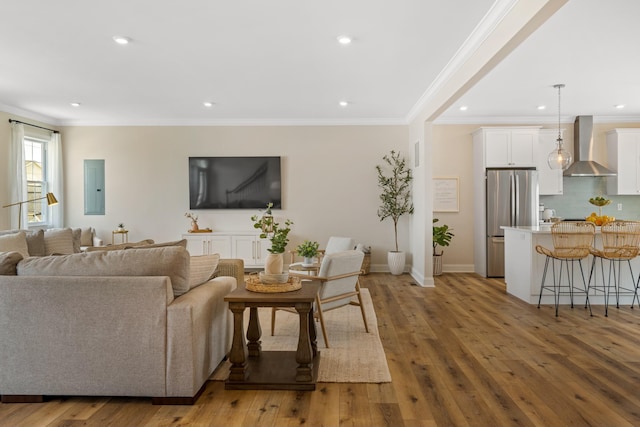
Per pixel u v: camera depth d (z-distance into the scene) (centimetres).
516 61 426
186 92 532
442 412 225
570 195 707
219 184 701
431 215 585
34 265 240
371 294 538
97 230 706
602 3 302
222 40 364
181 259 243
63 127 698
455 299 507
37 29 338
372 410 228
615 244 440
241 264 413
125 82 487
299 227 704
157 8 304
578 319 413
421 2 297
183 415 223
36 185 659
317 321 411
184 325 232
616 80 492
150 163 704
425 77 471
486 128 660
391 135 700
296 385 254
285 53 396
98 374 234
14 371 236
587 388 254
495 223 655
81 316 233
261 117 689
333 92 535
